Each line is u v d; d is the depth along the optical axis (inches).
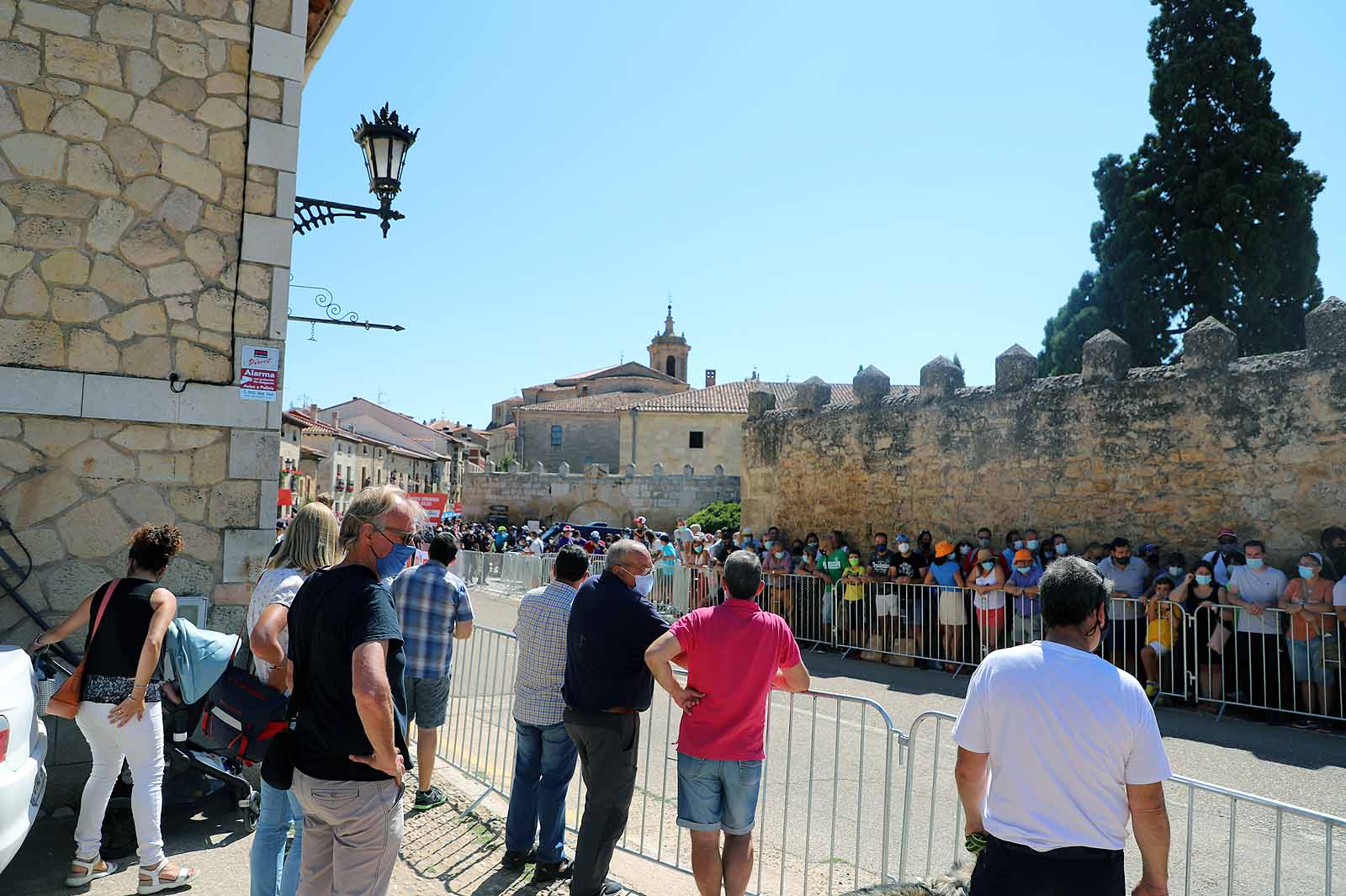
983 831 108.2
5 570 215.9
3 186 220.4
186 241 240.1
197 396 237.8
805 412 649.0
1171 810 236.4
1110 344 442.6
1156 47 839.7
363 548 126.3
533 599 193.5
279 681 160.9
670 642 156.0
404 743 123.4
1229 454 393.7
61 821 209.8
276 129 252.5
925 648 463.8
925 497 544.4
